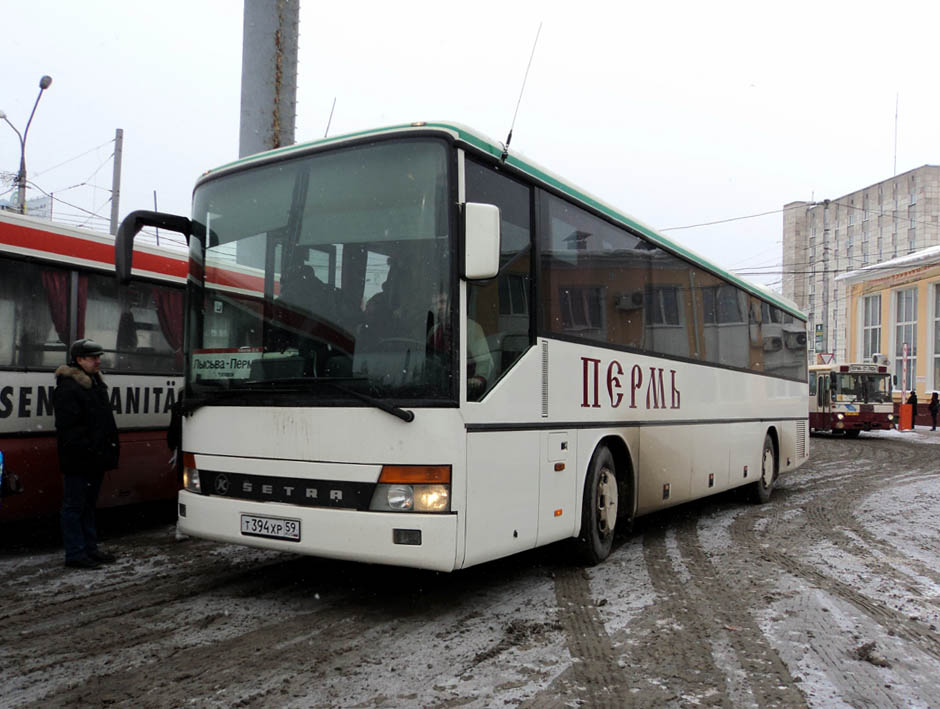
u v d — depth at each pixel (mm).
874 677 4293
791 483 13906
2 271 6785
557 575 6438
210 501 5422
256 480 5254
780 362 12258
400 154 5082
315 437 5008
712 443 9250
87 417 6426
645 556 7242
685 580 6340
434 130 5012
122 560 6785
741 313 10547
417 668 4289
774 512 10312
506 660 4430
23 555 7031
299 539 4980
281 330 5262
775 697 3982
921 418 36156
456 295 4824
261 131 10227
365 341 4945
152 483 8047
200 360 5664
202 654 4473
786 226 99562
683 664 4418
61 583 6012
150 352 8117
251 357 5379
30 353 6977
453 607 5465
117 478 7664
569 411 6109
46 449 7062
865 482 14078
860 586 6250
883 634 5043
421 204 4961
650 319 7770
